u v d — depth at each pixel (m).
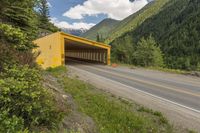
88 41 38.03
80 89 12.52
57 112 5.47
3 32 7.59
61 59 30.33
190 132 7.46
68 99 8.97
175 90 14.78
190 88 15.80
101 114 8.34
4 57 6.50
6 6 12.77
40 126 4.84
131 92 13.76
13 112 4.46
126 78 20.59
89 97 10.67
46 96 5.65
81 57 58.88
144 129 7.48
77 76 19.47
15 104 4.50
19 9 13.49
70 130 5.56
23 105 4.61
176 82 18.78
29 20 14.23
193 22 175.38
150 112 9.41
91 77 20.44
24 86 4.82
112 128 7.26
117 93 13.20
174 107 10.36
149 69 32.28
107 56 41.19
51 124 5.11
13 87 4.62
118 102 10.72
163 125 8.06
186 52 142.38
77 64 38.88
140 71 28.58
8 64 6.33
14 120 4.08
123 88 15.13
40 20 68.25
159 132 7.41
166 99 11.97
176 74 25.59
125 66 38.19
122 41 70.75
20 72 5.76
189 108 10.23
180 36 165.25
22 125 4.21
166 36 187.00
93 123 7.21
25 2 14.12
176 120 8.52
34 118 4.67
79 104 9.07
